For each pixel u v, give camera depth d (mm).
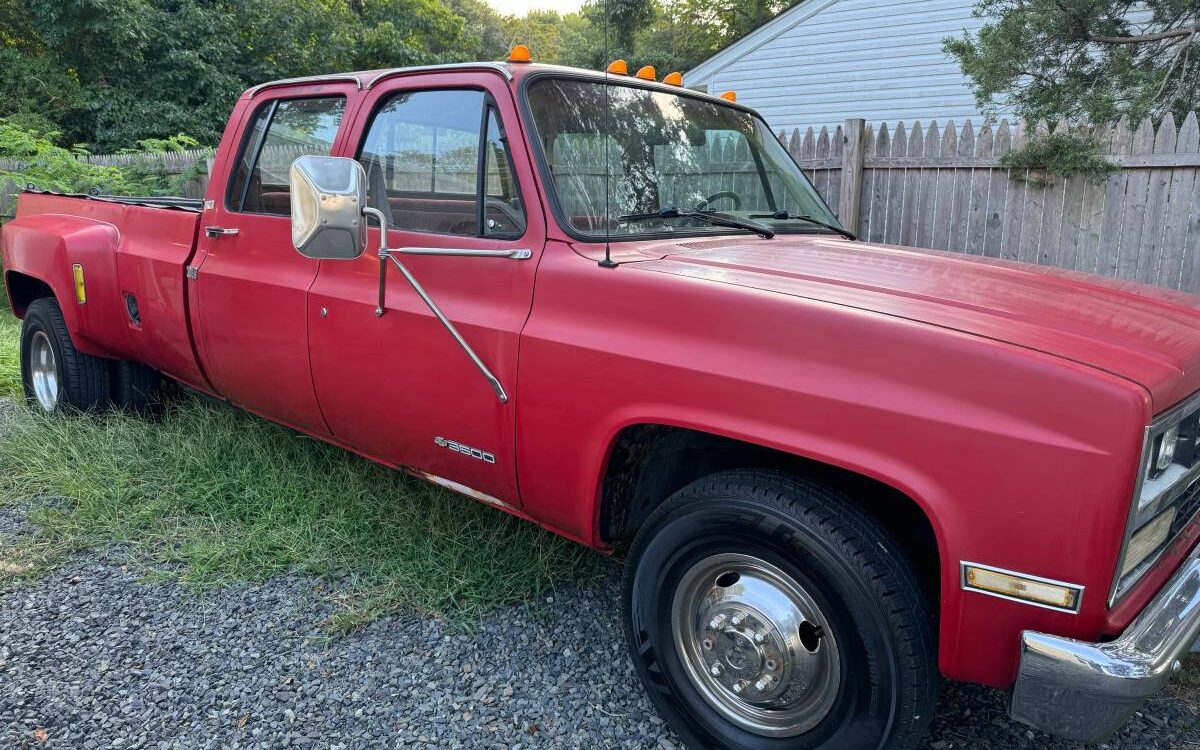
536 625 3102
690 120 3344
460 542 3557
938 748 2502
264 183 3676
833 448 2023
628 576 2510
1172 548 2209
